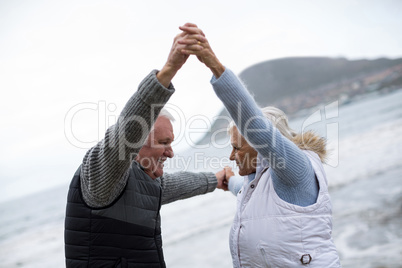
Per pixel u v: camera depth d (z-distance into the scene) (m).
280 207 1.43
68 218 1.53
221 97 1.26
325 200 1.44
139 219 1.55
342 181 9.84
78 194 1.51
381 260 5.09
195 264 6.82
